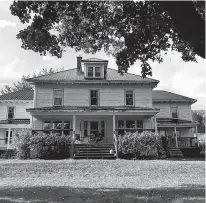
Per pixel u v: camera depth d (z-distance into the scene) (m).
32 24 7.42
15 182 9.96
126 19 7.62
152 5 6.43
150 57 8.48
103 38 8.67
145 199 6.71
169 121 27.50
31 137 19.06
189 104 29.77
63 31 8.47
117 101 24.08
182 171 12.54
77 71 26.92
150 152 19.23
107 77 25.05
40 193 7.58
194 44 4.08
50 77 24.28
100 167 13.62
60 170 12.85
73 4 7.05
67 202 6.45
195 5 6.15
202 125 51.78
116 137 19.55
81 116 23.38
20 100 28.28
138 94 24.31
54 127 23.72
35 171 12.62
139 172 12.32
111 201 6.50
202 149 26.42
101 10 7.82
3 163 15.15
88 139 22.36
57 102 23.80
